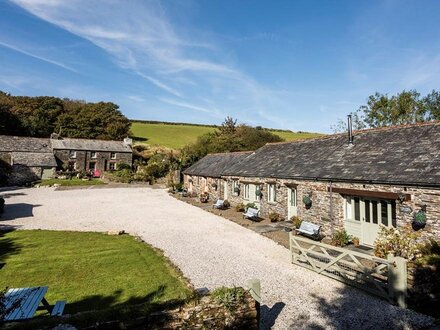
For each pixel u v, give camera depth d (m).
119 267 10.64
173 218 20.00
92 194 32.88
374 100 42.31
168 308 5.33
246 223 18.06
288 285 9.25
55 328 4.47
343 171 14.65
